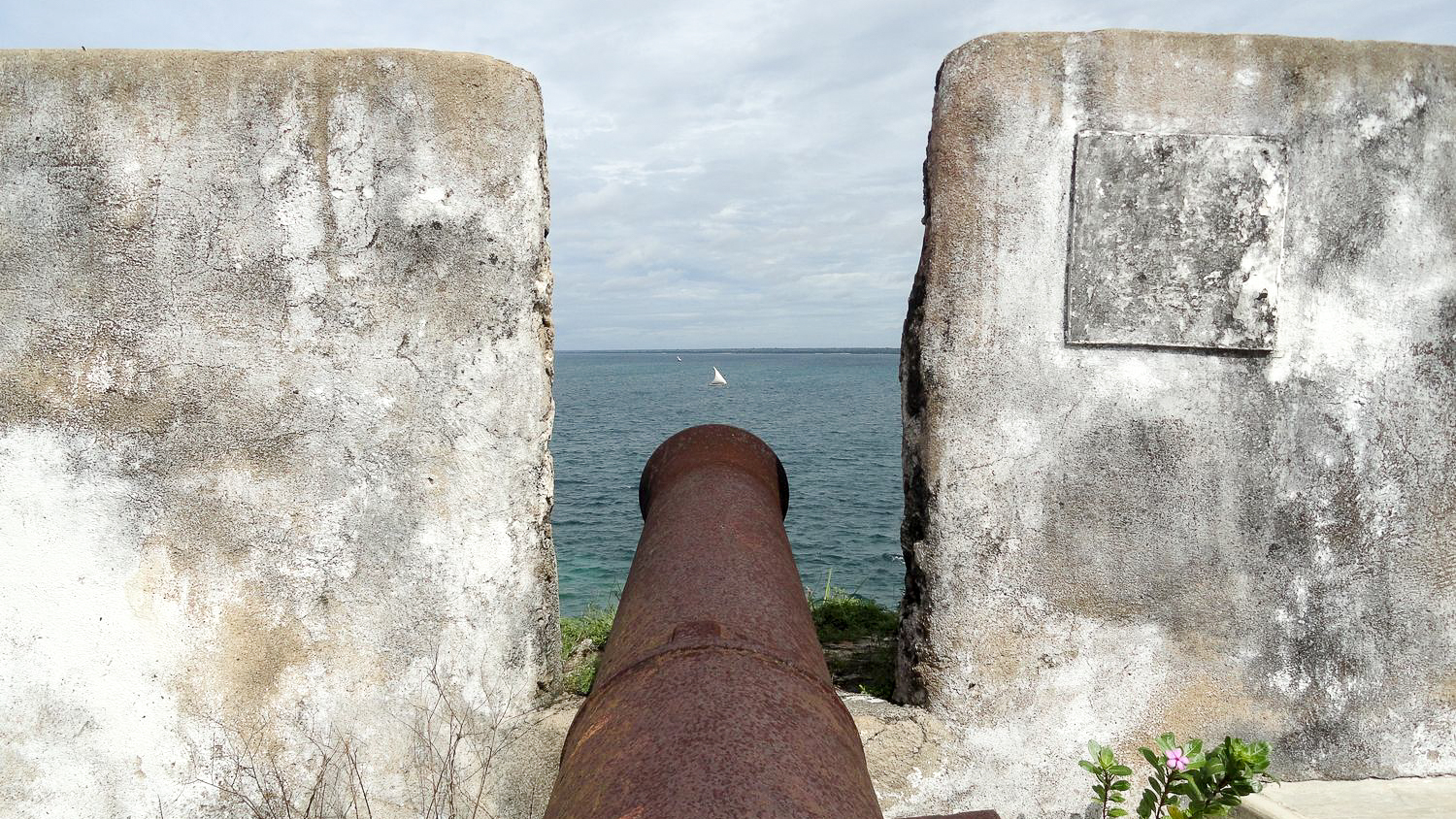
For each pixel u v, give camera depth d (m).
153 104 2.83
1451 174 2.92
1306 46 2.87
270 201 2.87
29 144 2.82
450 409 2.94
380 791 2.97
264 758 2.94
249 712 2.94
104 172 2.83
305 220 2.88
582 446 27.42
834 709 1.70
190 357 2.89
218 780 2.94
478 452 2.96
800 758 1.45
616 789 1.39
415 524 2.96
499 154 2.90
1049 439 2.95
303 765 2.96
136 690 2.91
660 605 1.98
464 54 2.88
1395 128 2.90
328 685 2.95
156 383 2.88
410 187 2.88
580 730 1.68
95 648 2.90
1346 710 3.01
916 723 3.01
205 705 2.93
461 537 2.97
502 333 2.94
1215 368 2.94
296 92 2.85
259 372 2.90
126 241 2.85
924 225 3.02
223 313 2.89
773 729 1.51
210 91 2.83
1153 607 2.99
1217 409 2.94
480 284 2.92
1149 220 2.89
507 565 2.99
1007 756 3.02
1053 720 3.01
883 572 10.38
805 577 10.10
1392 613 3.00
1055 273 2.91
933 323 2.95
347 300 2.90
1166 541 2.97
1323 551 2.98
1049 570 2.98
